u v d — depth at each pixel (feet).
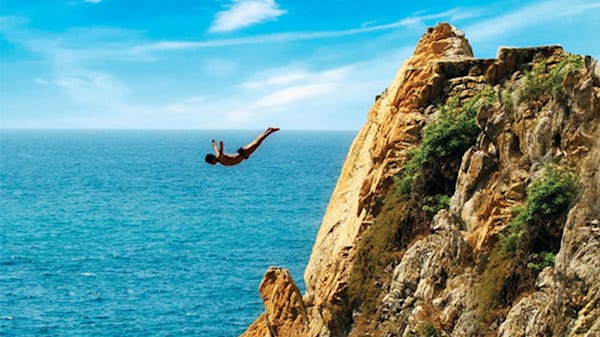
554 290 100.53
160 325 312.29
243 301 345.72
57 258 438.81
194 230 532.73
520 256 112.47
